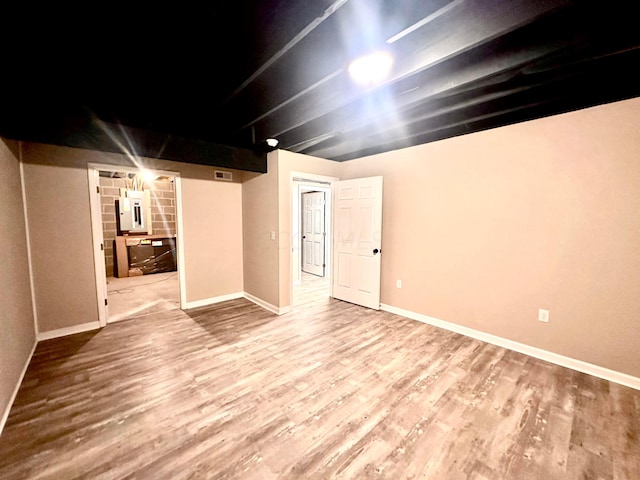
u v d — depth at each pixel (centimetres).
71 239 301
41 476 139
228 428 172
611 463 148
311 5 126
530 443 161
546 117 245
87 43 149
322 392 206
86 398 199
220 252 419
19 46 150
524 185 259
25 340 242
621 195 215
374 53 157
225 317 357
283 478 139
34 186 279
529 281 261
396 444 160
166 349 271
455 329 313
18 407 189
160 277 583
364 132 296
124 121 265
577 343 237
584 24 137
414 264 348
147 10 124
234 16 131
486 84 182
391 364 245
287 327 325
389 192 370
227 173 419
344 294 425
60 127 232
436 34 150
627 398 200
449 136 307
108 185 581
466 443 161
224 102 222
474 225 294
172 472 142
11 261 218
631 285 213
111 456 151
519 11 125
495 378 224
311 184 536
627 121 210
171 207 651
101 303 322
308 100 234
